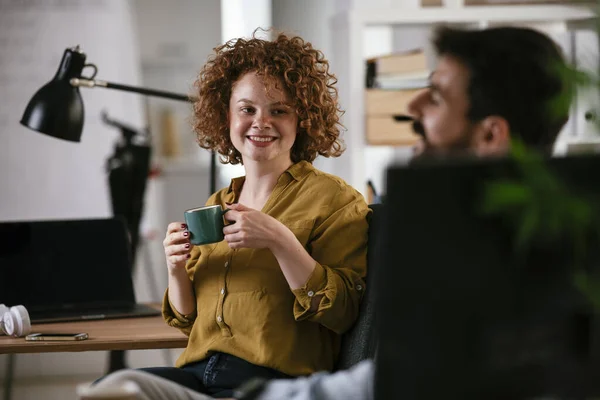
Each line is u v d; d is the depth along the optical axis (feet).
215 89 7.37
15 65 15.78
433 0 14.67
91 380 15.39
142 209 14.93
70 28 16.05
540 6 14.34
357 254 6.68
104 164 16.11
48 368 15.60
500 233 3.49
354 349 6.43
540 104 4.82
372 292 6.31
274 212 6.83
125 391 4.24
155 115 19.93
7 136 15.78
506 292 3.51
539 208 3.35
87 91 16.16
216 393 6.46
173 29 20.10
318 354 6.56
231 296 6.63
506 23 14.46
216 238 6.54
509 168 3.43
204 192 20.03
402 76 14.38
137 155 14.87
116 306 9.23
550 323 3.53
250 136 6.96
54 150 15.93
